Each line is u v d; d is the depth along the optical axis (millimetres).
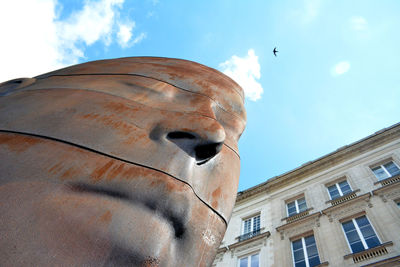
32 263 1038
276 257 12289
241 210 17250
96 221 1231
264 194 17375
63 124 1592
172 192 1480
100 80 2275
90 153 1474
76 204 1250
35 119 1605
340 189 14133
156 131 1766
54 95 1925
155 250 1286
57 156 1399
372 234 10586
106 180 1379
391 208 10898
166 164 1590
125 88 2186
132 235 1263
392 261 8914
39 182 1268
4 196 1178
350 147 15664
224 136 1817
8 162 1321
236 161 2260
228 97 2764
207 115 2150
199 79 2727
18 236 1080
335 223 11914
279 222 14367
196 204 1609
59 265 1071
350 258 10102
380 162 13930
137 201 1382
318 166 16312
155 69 2689
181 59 3430
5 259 1016
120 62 2934
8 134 1487
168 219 1437
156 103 2135
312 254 11523
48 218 1162
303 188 15742
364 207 11680
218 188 1863
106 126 1654
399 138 14344
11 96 2010
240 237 14922
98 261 1147
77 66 2891
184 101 2338
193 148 1745
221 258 14227
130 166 1489
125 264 1199
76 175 1346
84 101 1838
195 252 1495
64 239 1134
